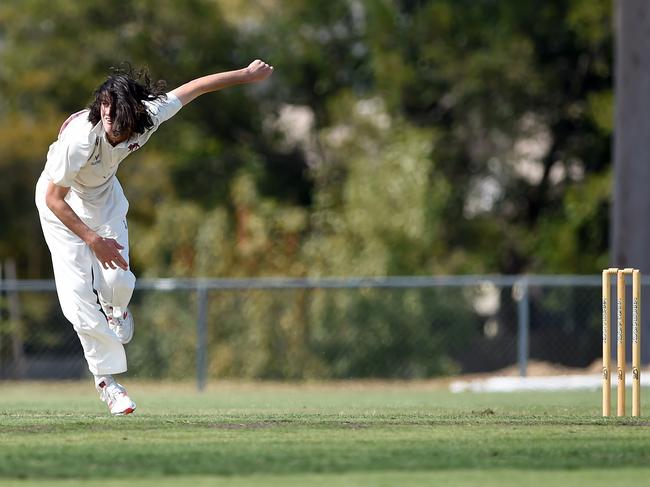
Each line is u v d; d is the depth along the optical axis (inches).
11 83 3577.8
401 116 3462.1
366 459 657.0
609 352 994.1
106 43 3577.8
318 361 2566.4
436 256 2992.1
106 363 919.0
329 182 3476.9
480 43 3417.8
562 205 3523.6
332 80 3752.5
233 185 3176.7
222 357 2549.2
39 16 3587.6
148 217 3385.8
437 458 663.1
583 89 3467.0
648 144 2455.7
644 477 605.9
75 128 845.8
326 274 2719.0
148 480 583.8
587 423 880.9
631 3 2458.2
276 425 837.8
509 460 658.2
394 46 3474.4
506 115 3408.0
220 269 2731.3
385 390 2234.3
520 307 2196.1
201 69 3718.0
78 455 664.4
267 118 3816.4
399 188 2908.5
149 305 2605.8
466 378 2539.4
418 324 2623.0
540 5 3380.9
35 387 2373.3
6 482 575.5
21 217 3373.5
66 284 896.9
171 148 3604.8
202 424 841.5
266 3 3767.2
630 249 2450.8
